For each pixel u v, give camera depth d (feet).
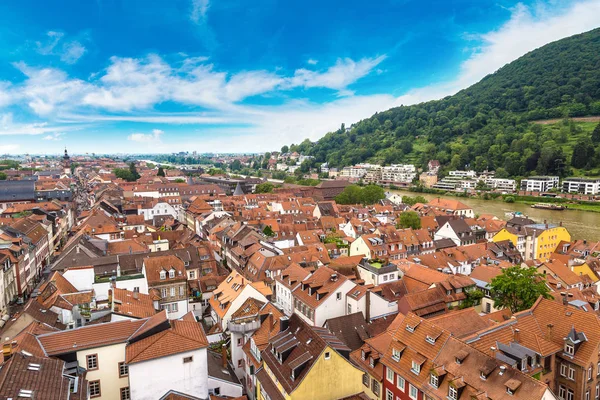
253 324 201.05
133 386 133.80
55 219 490.08
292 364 143.02
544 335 173.06
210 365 172.76
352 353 196.75
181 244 408.26
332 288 247.29
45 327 165.58
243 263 353.51
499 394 131.03
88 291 218.38
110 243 341.82
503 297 236.02
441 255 358.84
